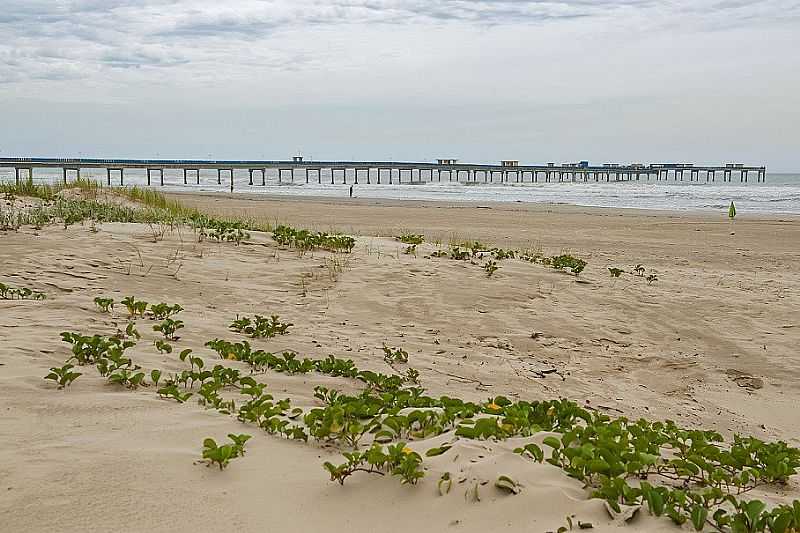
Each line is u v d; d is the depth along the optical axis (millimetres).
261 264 10422
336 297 9188
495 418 4277
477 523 2912
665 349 8156
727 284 11648
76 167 70125
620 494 3096
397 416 4141
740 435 5848
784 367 7715
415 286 9781
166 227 12289
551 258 12914
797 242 19016
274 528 2934
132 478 3297
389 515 3029
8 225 11328
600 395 6508
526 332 8305
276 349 6773
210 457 3449
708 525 2947
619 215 29844
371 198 46344
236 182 96625
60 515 2912
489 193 56438
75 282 8602
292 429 4055
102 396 4590
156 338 6605
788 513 2854
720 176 138125
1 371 4930
